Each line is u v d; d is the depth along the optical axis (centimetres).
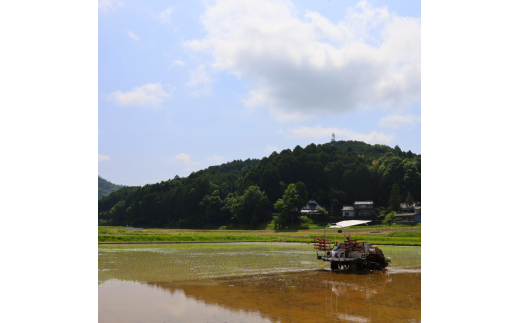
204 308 967
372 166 13862
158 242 4138
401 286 1342
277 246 3569
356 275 1612
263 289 1243
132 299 1070
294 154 13850
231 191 13525
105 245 3688
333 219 9575
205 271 1673
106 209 15600
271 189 11481
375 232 5738
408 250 3047
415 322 854
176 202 12400
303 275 1590
